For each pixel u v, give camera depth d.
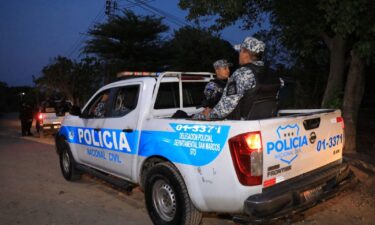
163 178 4.22
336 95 7.91
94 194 6.11
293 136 3.69
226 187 3.52
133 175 4.83
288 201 3.45
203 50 22.95
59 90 31.78
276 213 3.37
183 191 4.00
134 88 5.03
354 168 6.48
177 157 3.99
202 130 3.74
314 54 9.58
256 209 3.30
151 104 4.69
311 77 14.62
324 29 8.12
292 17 8.27
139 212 5.21
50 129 15.90
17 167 8.48
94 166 5.92
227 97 3.83
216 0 7.24
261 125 3.41
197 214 4.05
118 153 5.12
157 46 27.86
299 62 13.54
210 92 4.93
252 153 3.35
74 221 4.88
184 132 3.95
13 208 5.45
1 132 19.73
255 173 3.37
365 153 8.17
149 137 4.45
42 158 9.62
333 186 4.07
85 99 31.69
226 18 9.27
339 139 4.41
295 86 14.98
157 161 4.48
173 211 4.26
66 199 5.85
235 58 22.72
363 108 19.05
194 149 3.81
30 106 17.25
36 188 6.54
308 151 3.89
